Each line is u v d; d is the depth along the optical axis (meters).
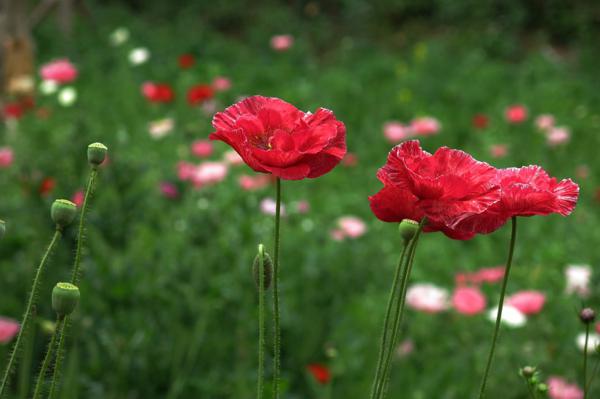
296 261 5.82
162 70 14.36
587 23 17.97
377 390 1.83
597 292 5.52
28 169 5.32
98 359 4.54
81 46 15.40
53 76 8.43
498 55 17.41
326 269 5.59
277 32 18.23
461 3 18.48
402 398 5.00
